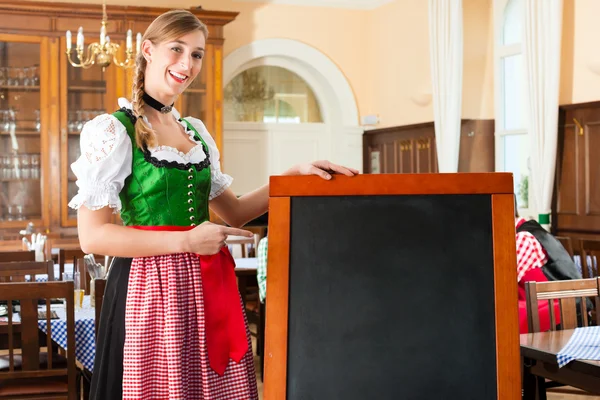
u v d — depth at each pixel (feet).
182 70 6.19
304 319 5.54
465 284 5.55
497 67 24.21
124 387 5.87
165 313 5.91
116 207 6.06
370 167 29.99
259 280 15.43
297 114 30.32
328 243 5.61
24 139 23.07
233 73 28.07
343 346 5.50
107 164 5.86
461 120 24.34
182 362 5.92
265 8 28.40
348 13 29.58
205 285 6.07
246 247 20.51
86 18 23.27
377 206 5.64
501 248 5.56
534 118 21.03
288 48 28.76
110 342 6.01
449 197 5.64
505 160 24.23
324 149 30.53
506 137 24.14
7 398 10.20
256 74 29.68
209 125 24.63
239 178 29.58
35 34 22.95
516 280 5.52
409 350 5.49
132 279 5.98
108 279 6.22
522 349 8.51
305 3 28.91
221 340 6.12
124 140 5.99
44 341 11.35
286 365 5.50
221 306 6.15
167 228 6.13
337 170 5.77
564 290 10.18
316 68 29.22
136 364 5.87
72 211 23.54
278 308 5.55
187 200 6.23
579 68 20.45
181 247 5.78
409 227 5.62
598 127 19.85
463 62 24.49
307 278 5.58
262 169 29.86
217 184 6.97
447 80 24.00
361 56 29.86
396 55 28.04
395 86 28.22
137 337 5.89
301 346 5.52
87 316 10.93
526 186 23.26
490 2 24.47
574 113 20.53
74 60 23.35
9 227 22.95
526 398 8.82
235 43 28.02
